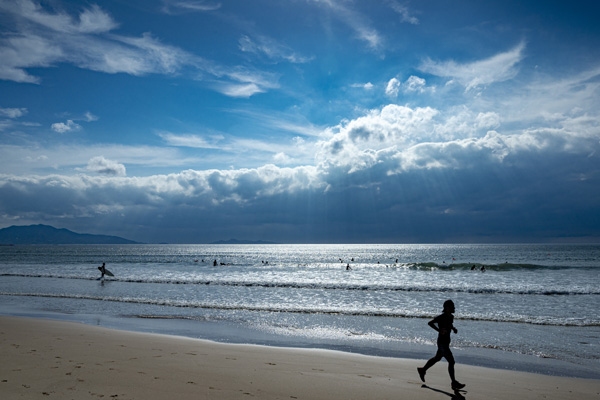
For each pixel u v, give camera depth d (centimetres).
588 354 1125
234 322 1608
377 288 2955
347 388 741
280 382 764
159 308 1978
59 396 613
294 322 1611
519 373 913
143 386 689
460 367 962
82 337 1186
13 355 902
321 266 6769
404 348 1187
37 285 3136
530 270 5156
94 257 10312
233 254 14900
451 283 3425
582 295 2541
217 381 748
